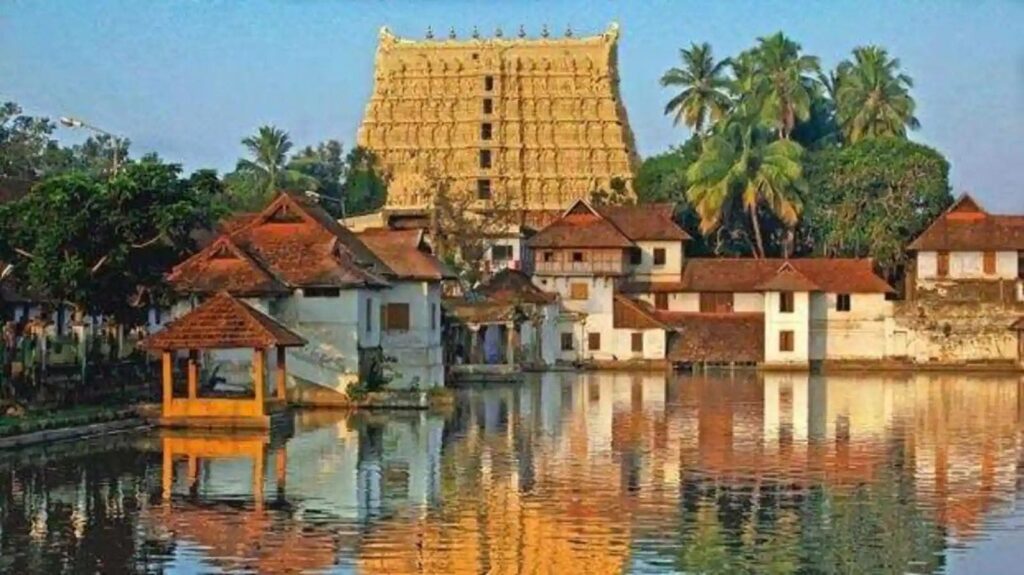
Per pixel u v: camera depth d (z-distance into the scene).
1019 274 130.75
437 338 88.50
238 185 163.62
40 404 62.38
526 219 168.25
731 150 147.75
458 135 171.12
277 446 57.53
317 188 169.00
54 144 155.50
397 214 141.75
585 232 133.00
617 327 130.75
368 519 41.00
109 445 57.03
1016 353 128.62
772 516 41.66
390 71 173.00
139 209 66.88
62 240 64.94
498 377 107.06
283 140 169.00
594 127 171.12
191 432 61.84
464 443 59.50
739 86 162.62
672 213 139.50
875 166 144.62
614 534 38.97
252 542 37.84
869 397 89.62
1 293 72.81
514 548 37.22
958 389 98.62
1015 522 40.84
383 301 85.00
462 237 133.50
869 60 161.88
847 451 57.44
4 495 44.75
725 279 134.75
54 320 83.75
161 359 73.25
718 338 130.38
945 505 43.62
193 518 41.06
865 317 130.75
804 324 128.25
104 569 34.75
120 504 43.25
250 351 74.94
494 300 117.00
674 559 35.97
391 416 72.00
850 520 41.09
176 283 72.75
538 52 171.88
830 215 145.75
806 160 153.00
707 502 44.00
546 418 71.94
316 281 74.94
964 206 132.88
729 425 68.50
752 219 148.12
